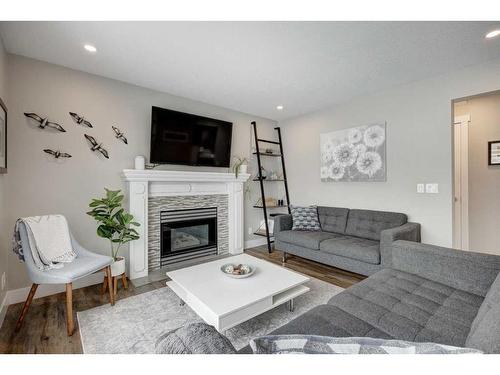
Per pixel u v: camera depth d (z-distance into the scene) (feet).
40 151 8.16
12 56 7.68
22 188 7.86
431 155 9.48
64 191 8.62
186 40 6.89
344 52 7.55
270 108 13.24
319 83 9.99
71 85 8.71
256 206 14.42
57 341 5.78
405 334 3.92
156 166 10.87
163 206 10.92
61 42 7.03
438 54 7.69
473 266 5.28
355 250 9.00
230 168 13.57
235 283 6.52
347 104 12.15
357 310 4.60
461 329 3.96
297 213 12.44
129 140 10.09
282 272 7.28
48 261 6.79
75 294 8.25
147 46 7.23
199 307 5.99
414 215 9.96
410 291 5.33
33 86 8.02
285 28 6.35
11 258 7.64
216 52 7.54
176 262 11.44
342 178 12.28
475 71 8.41
